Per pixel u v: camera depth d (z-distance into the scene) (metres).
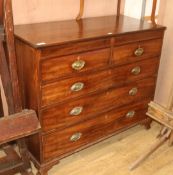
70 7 2.09
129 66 1.97
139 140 2.29
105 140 2.26
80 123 1.87
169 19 2.30
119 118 2.14
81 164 2.00
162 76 2.50
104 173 1.93
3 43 1.58
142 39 1.93
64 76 1.63
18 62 1.70
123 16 2.32
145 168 1.99
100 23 2.03
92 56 1.70
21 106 1.71
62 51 1.55
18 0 1.83
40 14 1.97
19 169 1.74
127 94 2.08
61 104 1.71
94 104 1.89
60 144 1.83
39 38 1.57
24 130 1.51
